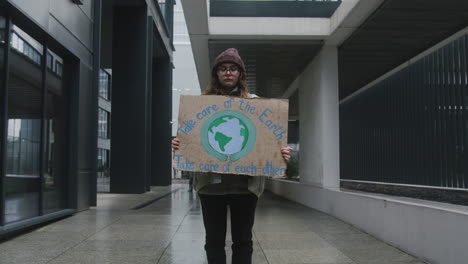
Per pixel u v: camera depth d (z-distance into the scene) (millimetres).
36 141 7492
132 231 7055
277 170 2789
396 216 5730
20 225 6398
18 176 6668
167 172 25234
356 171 20125
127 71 17688
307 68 13164
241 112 2852
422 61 13383
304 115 13461
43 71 7797
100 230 7141
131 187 16938
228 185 2818
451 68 11695
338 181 11016
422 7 8516
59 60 8789
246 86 3027
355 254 5328
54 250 5480
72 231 7023
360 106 19562
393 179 15562
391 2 8211
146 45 17844
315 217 9180
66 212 8742
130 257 5094
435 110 12523
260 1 10680
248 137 2824
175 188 22297
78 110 9430
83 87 9820
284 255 5285
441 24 9586
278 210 10867
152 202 13133
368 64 13367
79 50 9523
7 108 6160
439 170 12258
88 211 9891
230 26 10633
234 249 2920
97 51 10609
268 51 11922
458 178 11289
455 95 11477
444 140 12102
